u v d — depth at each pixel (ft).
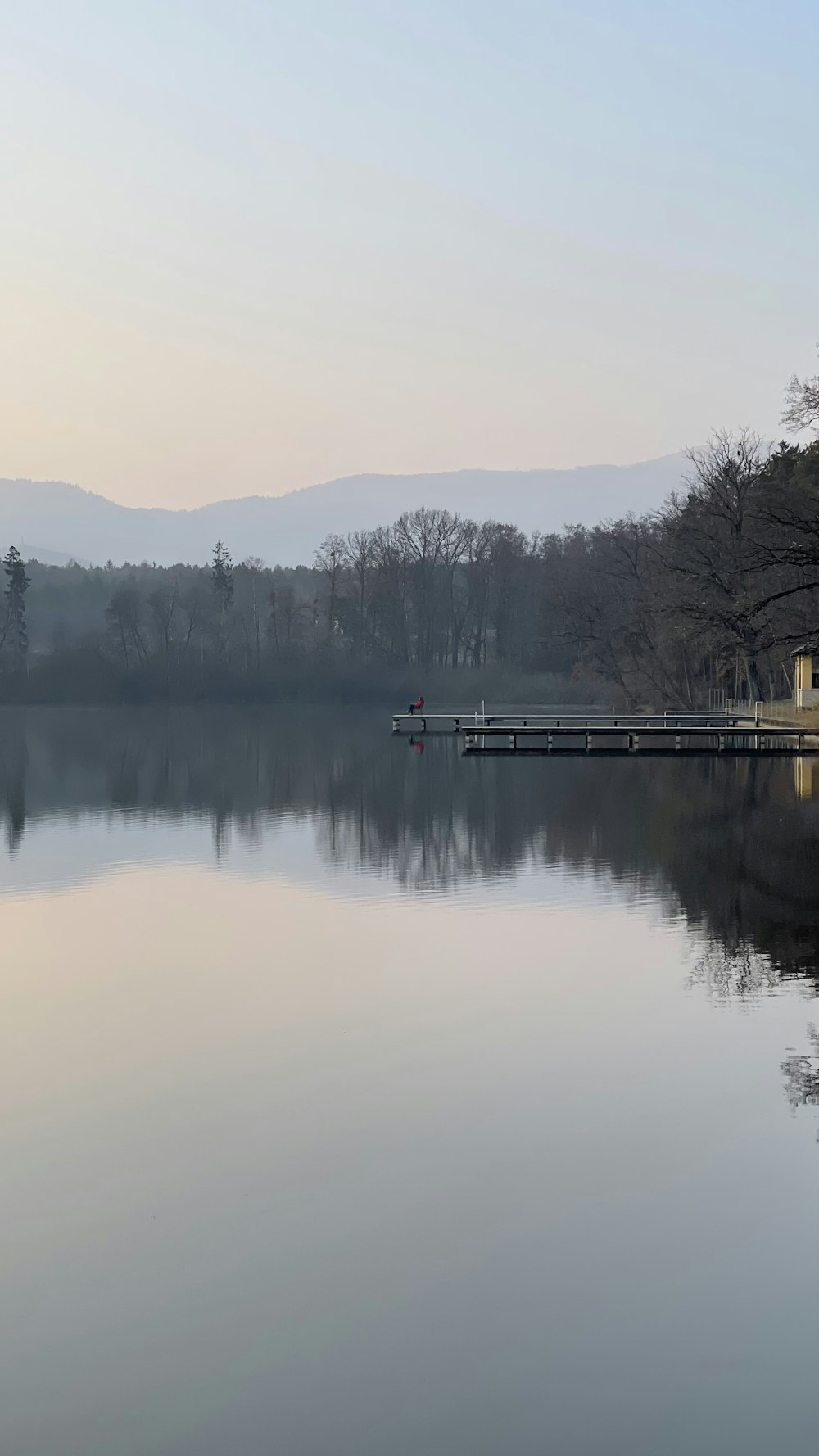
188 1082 45.57
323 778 162.20
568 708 396.78
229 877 86.74
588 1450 26.07
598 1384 27.91
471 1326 30.04
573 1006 53.62
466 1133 40.55
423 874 86.02
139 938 68.13
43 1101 43.91
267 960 62.75
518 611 497.46
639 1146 39.34
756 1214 34.94
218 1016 53.31
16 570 475.31
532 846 97.25
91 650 464.24
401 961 61.72
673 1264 32.42
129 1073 46.57
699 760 179.83
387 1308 30.73
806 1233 33.86
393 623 489.26
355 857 94.48
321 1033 50.72
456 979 58.18
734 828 105.29
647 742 208.33
